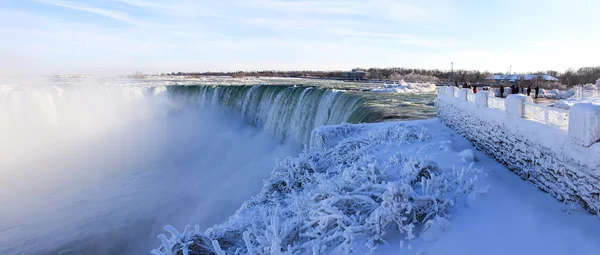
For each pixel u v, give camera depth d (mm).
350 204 7223
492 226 6086
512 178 8680
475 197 7004
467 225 6223
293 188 13141
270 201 12609
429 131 14875
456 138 13820
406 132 13992
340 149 15047
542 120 8273
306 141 33906
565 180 6871
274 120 38875
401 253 5793
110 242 21547
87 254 20328
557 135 7117
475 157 10234
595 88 25625
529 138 8297
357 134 16859
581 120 6277
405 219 6293
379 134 15039
